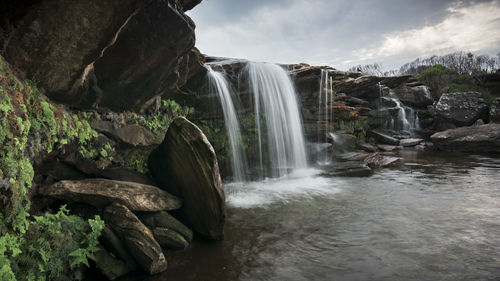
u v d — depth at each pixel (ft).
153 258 13.09
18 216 11.19
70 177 17.95
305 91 42.14
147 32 17.67
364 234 16.69
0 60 11.79
